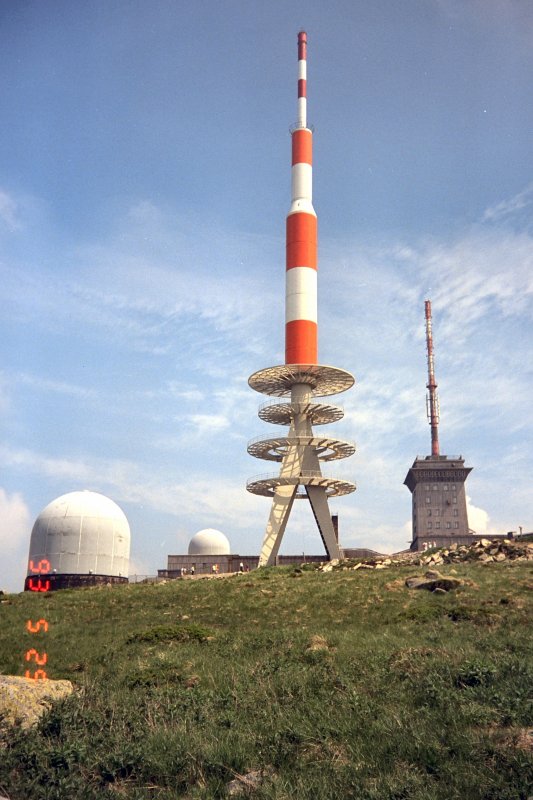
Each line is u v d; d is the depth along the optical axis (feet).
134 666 83.61
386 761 42.32
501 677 59.57
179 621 134.00
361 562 235.61
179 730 49.47
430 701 54.54
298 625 122.21
